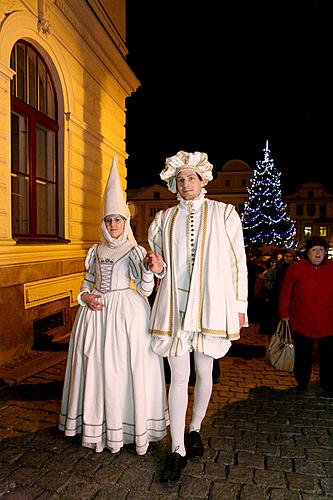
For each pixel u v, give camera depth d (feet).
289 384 15.06
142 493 8.25
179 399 8.95
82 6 21.17
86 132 23.22
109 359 9.34
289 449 10.12
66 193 21.20
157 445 9.99
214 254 8.68
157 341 9.14
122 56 27.20
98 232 25.46
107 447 9.65
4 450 9.80
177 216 9.14
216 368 14.78
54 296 19.98
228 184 120.78
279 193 94.38
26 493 8.20
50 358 17.01
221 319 8.55
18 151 18.78
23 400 12.89
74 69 21.77
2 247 15.42
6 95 15.90
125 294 9.75
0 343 15.80
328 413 12.43
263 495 8.24
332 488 8.54
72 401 9.80
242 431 11.07
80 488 8.38
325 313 13.92
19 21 16.66
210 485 8.54
